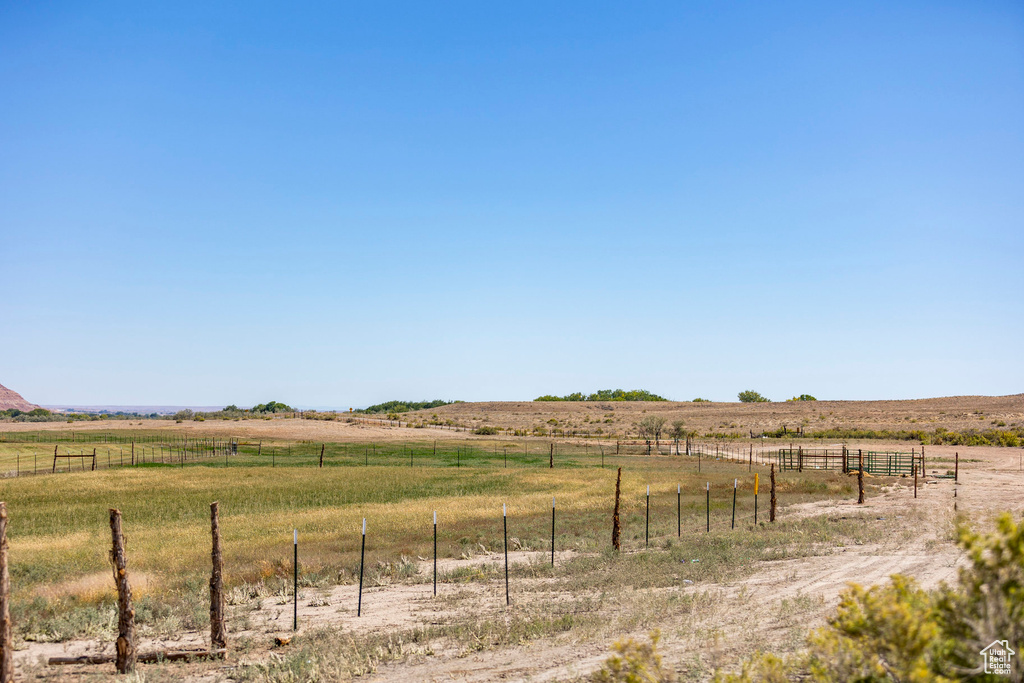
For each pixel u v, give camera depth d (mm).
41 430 110188
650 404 178375
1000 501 34281
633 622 13609
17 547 26109
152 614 16156
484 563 22016
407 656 12578
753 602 15031
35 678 11508
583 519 31641
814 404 152125
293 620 15719
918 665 5414
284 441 98125
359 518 32406
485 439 104875
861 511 32125
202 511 36219
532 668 11398
